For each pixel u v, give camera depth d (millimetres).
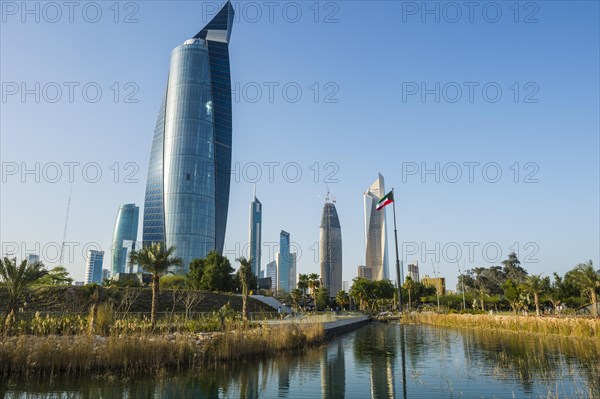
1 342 24859
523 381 22797
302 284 127375
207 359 28562
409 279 136625
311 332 41344
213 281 104375
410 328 71125
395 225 82625
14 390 20734
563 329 50094
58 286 59625
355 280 140375
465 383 22578
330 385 22391
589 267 61969
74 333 32156
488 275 169500
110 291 40094
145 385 22016
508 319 61344
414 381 23297
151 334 31312
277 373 25672
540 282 75188
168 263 45219
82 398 19406
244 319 42250
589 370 25781
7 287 36344
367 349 39000
